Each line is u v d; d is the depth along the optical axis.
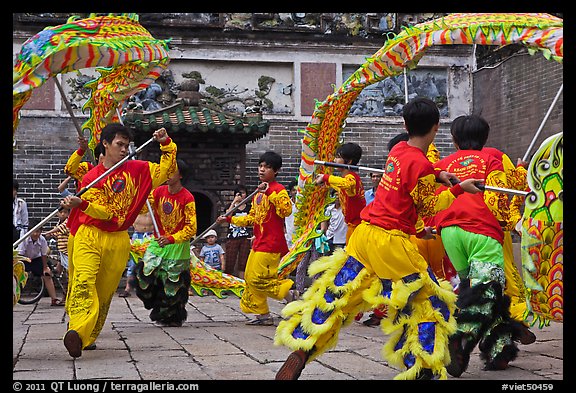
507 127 13.45
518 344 6.36
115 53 5.86
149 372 5.15
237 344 6.51
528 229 4.65
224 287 8.89
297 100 14.09
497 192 4.95
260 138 13.89
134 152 6.10
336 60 14.20
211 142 12.81
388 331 4.38
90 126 7.36
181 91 13.11
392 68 6.73
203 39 13.73
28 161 13.13
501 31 5.32
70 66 5.62
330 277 4.40
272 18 14.00
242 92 13.97
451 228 5.38
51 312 9.68
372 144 14.25
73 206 5.70
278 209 7.75
